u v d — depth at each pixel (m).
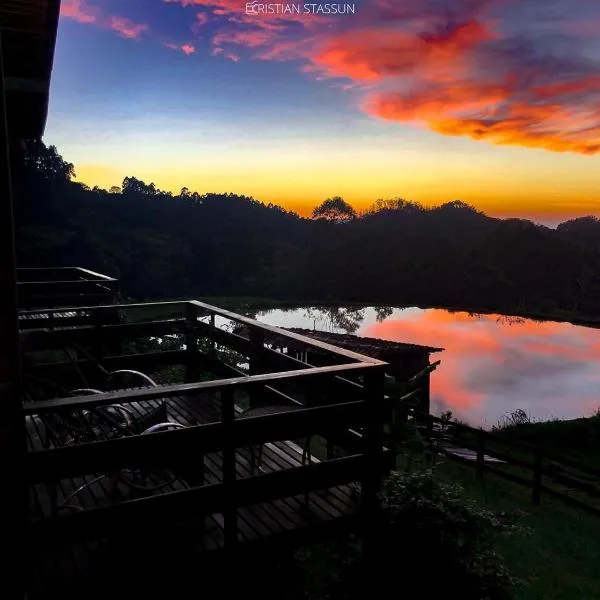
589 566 5.35
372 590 3.34
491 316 54.72
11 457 2.38
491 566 3.47
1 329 2.32
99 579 2.68
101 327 5.34
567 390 27.47
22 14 3.02
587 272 58.53
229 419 2.89
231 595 3.00
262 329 4.17
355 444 3.53
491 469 8.23
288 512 3.40
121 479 3.19
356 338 17.05
